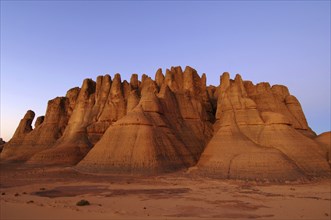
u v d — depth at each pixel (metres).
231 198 27.83
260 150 42.72
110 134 53.16
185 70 69.94
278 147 45.09
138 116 53.28
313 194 29.98
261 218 19.86
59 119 85.06
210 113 69.44
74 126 77.19
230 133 48.28
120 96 73.56
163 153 49.84
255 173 39.31
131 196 29.25
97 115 73.94
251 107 51.72
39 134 82.06
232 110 52.31
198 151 57.94
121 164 47.66
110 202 26.00
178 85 69.25
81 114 78.75
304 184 36.22
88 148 67.25
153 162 47.09
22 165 65.50
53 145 76.75
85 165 50.62
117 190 33.12
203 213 21.47
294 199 27.23
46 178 44.25
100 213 20.30
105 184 37.84
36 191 32.97
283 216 20.53
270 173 38.84
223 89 59.94
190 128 61.16
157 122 54.59
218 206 24.16
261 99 57.81
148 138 49.94
